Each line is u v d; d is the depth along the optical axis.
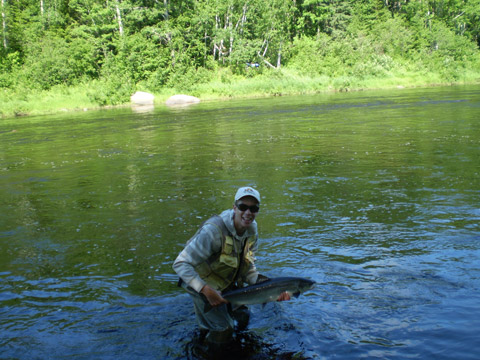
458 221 5.43
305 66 48.72
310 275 4.08
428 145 11.21
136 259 4.68
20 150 14.25
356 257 4.46
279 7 52.41
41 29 49.34
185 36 48.09
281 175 8.55
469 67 53.56
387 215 5.80
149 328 3.31
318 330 3.17
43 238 5.57
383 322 3.23
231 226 3.06
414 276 3.96
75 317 3.52
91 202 7.28
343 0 60.66
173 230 5.57
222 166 9.77
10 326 3.42
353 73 46.75
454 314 3.27
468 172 8.05
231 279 3.22
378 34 56.88
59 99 35.75
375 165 9.09
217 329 3.17
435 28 57.88
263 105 28.64
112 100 37.03
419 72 48.19
